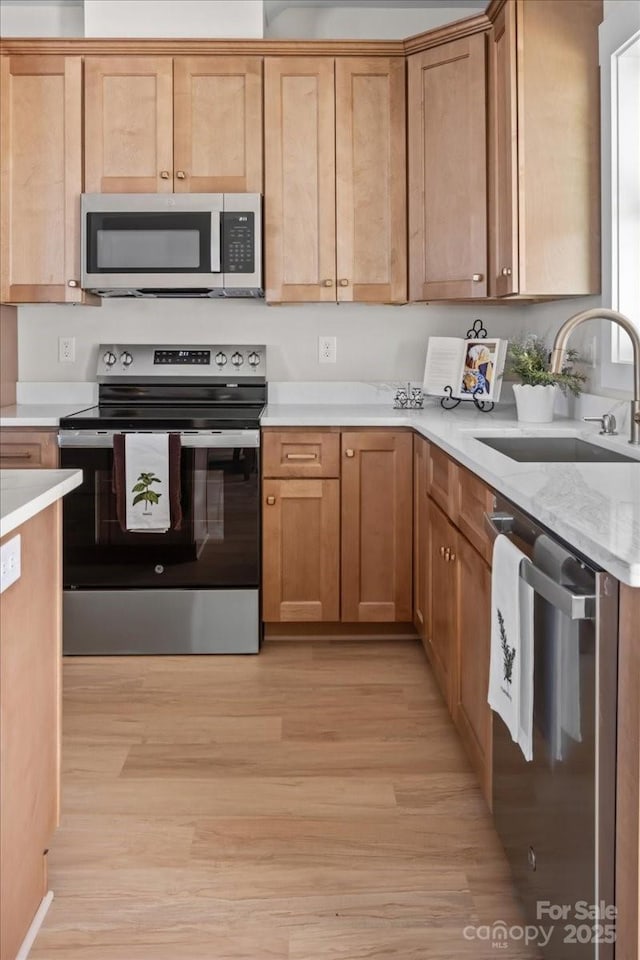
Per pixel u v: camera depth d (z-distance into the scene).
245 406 3.61
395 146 3.32
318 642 3.28
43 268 3.35
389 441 3.15
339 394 3.71
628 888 1.08
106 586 3.14
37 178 3.33
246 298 3.69
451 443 2.28
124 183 3.32
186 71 3.29
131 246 3.30
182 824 1.99
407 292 3.36
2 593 1.36
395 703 2.68
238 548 3.12
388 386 3.70
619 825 1.11
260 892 1.74
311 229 3.35
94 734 2.46
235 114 3.30
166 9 3.33
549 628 1.33
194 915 1.66
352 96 3.31
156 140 3.30
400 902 1.71
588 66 2.71
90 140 3.31
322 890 1.74
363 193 3.34
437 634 2.65
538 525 1.43
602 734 1.11
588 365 2.90
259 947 1.57
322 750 2.36
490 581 1.85
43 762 1.63
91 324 3.69
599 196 2.73
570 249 2.75
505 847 1.71
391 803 2.08
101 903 1.70
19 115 3.31
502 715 1.54
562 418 3.08
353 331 3.71
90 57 3.29
